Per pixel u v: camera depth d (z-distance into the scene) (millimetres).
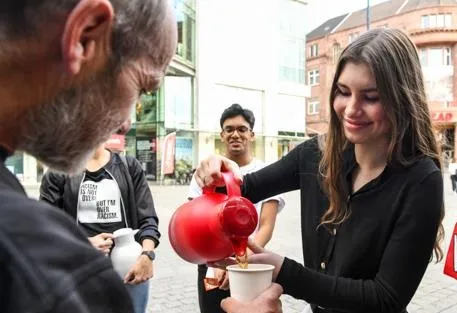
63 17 586
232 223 1097
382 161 1398
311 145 1629
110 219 2736
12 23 577
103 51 643
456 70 37781
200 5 24672
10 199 544
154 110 23688
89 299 523
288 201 14062
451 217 9695
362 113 1315
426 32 38031
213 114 25531
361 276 1380
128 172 2877
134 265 2602
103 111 671
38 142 644
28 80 602
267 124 28141
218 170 1269
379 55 1267
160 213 10906
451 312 4355
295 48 29672
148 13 676
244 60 26828
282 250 6809
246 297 1050
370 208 1366
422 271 1289
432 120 1369
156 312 4359
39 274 498
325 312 1497
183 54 23609
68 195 2697
